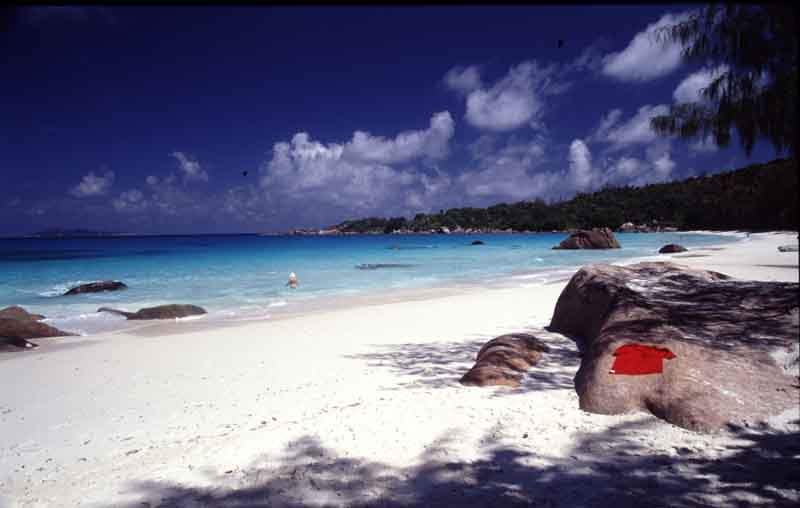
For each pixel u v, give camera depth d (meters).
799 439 3.13
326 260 34.84
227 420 4.73
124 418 4.98
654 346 4.35
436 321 10.33
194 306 12.82
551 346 6.71
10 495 3.19
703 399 3.62
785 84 3.48
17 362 7.68
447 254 41.41
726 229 90.06
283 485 2.97
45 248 60.28
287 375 6.48
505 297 13.93
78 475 3.49
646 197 134.12
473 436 3.60
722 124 4.09
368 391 5.40
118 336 9.99
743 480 2.71
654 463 2.99
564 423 3.74
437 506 2.63
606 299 6.52
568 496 2.67
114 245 73.44
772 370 3.93
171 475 3.23
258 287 18.80
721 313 5.07
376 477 3.03
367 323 10.41
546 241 75.88
